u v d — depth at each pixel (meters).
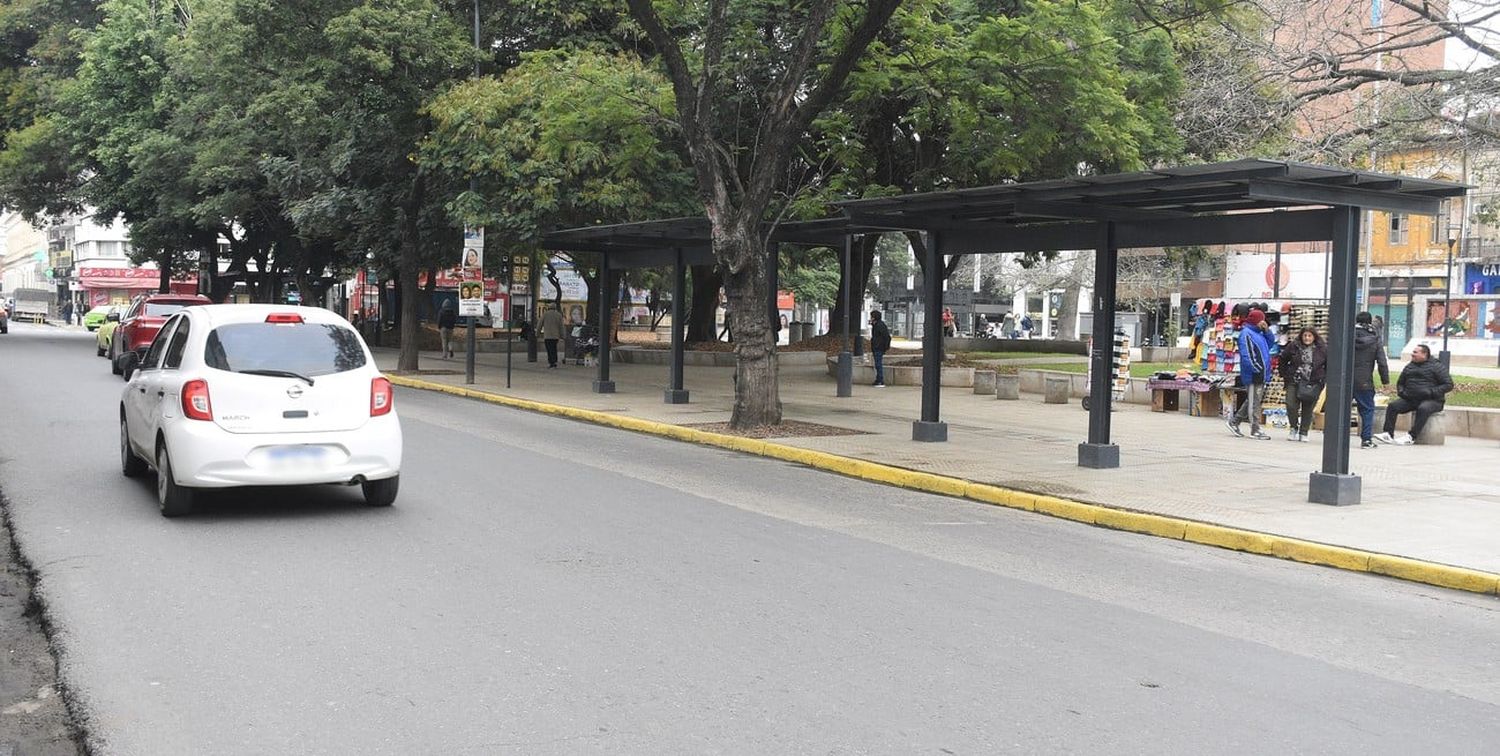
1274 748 4.87
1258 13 21.03
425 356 37.84
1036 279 56.03
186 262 51.94
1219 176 10.48
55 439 14.01
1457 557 8.80
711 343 39.00
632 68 21.11
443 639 6.07
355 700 5.13
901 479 12.95
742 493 11.69
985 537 9.79
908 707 5.23
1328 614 7.46
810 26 15.82
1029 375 24.66
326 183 28.73
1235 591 8.05
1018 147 20.91
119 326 25.25
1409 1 18.69
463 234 29.19
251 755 4.50
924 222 14.91
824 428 16.97
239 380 9.04
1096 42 20.06
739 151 22.33
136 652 5.77
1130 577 8.37
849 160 21.66
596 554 8.28
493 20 25.94
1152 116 22.69
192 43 32.25
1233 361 19.25
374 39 22.69
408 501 10.27
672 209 22.83
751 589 7.39
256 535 8.64
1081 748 4.79
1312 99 19.42
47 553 7.94
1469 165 24.22
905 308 76.75
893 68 20.16
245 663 5.62
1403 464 14.32
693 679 5.54
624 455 14.45
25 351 33.91
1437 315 43.06
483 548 8.35
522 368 31.80
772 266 20.11
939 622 6.75
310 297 47.50
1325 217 11.36
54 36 42.38
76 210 47.34
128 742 4.62
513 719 4.93
